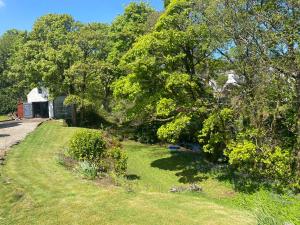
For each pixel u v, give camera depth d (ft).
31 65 149.18
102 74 141.28
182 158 96.48
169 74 83.46
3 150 77.15
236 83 79.00
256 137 71.82
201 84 87.30
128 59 90.02
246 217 43.52
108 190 50.65
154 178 78.89
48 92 161.99
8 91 217.56
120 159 70.90
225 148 79.41
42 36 161.38
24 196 47.44
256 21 69.67
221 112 74.90
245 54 71.77
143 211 43.47
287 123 73.36
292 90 69.77
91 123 150.92
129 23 132.87
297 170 68.33
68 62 145.89
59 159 67.15
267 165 70.03
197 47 85.05
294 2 67.05
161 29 84.07
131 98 94.63
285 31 68.03
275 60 69.31
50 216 41.96
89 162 65.36
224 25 71.87
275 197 61.31
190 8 80.79
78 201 46.09
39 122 147.95
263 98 70.33
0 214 42.55
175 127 80.02
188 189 68.54
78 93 146.51
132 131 128.36
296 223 50.29
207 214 43.34
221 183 72.95
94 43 148.56
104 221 40.65
